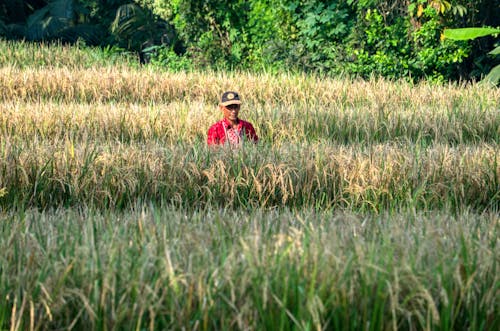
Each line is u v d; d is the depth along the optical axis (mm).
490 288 5781
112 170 11469
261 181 11523
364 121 16656
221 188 11336
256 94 22906
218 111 17578
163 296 5414
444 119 16875
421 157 11828
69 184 11281
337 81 23672
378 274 5641
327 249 5723
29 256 6102
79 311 5523
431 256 5938
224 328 5391
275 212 8984
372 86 22766
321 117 16812
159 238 6523
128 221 7512
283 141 15961
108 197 11297
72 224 7281
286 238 6270
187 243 6367
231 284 5391
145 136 16281
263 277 5562
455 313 5562
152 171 11469
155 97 23484
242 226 7254
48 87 23312
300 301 5395
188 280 5641
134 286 5535
